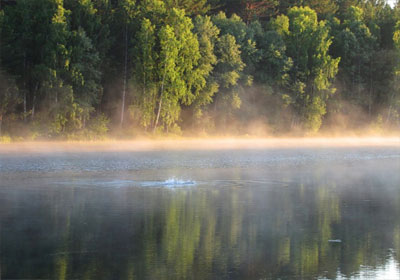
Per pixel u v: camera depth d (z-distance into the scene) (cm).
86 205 2784
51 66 7494
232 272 1745
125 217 2509
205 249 1995
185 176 4028
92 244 2034
